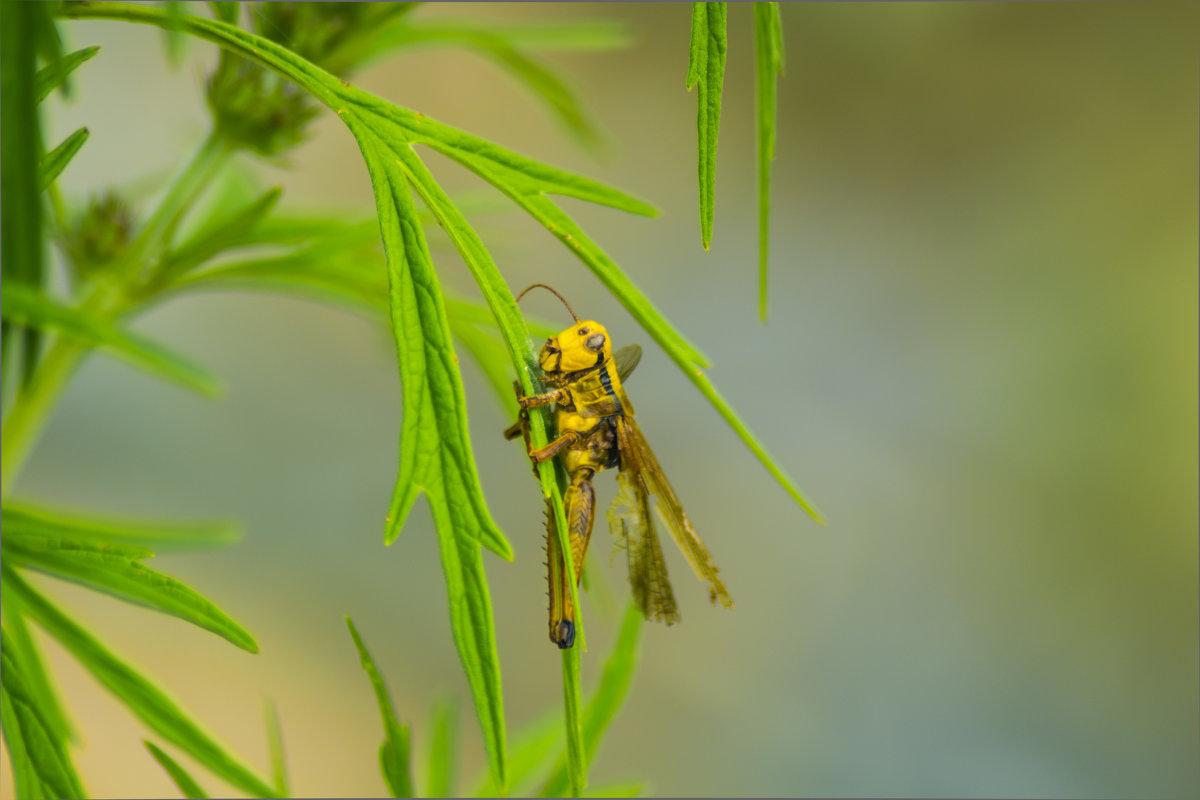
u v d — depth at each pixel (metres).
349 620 0.37
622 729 0.73
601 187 0.36
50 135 0.36
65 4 0.36
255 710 0.65
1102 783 0.72
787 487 0.37
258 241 0.39
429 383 0.36
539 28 0.40
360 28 0.39
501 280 0.36
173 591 0.36
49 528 0.37
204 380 0.37
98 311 0.38
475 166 0.36
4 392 0.35
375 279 0.39
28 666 0.37
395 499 0.35
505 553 0.35
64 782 0.36
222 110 0.39
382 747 0.37
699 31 0.36
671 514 0.38
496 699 0.35
